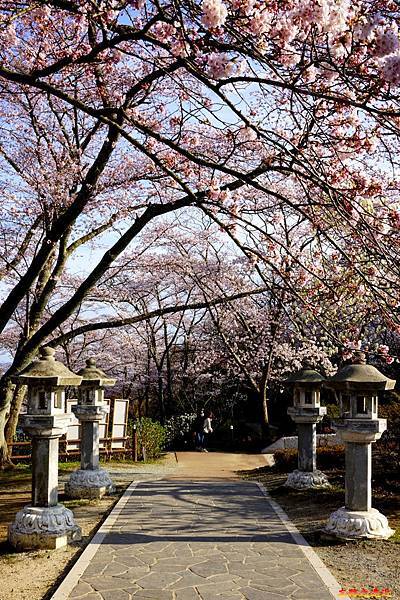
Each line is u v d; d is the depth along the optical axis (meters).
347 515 6.77
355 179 4.75
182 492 9.93
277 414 23.00
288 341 18.80
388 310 3.96
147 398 25.72
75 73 9.66
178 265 14.88
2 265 14.56
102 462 14.78
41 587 5.38
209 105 6.36
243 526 7.48
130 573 5.64
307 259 9.15
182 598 5.01
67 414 7.08
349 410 6.96
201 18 3.87
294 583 5.36
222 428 23.84
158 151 9.25
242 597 5.03
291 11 3.80
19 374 6.93
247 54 3.99
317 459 12.67
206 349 23.25
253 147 8.31
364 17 3.70
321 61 3.96
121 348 23.11
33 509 6.70
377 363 14.76
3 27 6.32
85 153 12.71
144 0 4.42
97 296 15.81
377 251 3.95
